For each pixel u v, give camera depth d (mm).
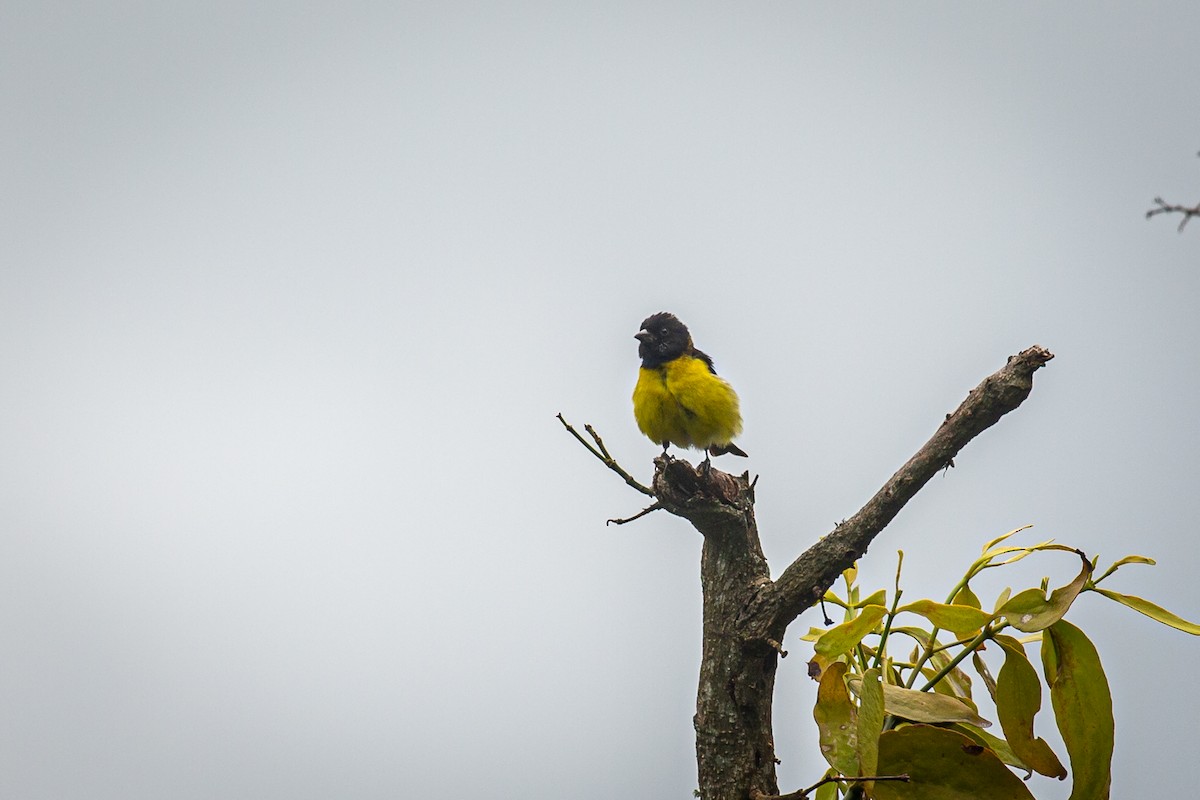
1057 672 6957
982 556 7168
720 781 7984
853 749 6918
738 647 8125
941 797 6746
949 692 7844
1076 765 6879
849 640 7188
